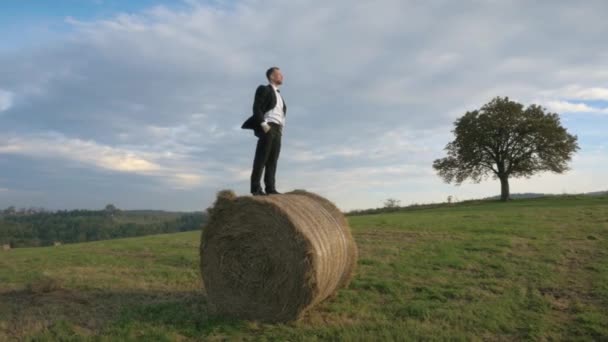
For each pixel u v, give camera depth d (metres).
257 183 8.57
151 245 17.33
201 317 7.45
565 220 19.27
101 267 12.40
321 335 6.62
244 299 7.37
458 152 53.91
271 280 7.19
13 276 11.53
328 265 7.38
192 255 13.88
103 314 7.75
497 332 6.84
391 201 49.03
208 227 7.59
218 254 7.55
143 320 7.32
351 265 8.75
